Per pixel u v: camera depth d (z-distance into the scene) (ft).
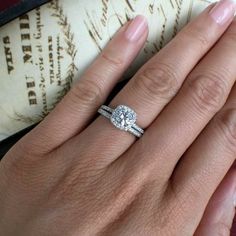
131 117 0.32
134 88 0.33
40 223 0.32
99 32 0.32
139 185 0.32
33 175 0.33
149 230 0.31
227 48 0.34
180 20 0.36
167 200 0.32
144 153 0.32
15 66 0.31
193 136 0.33
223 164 0.34
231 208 0.37
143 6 0.33
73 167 0.33
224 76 0.34
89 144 0.33
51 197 0.32
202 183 0.33
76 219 0.31
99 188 0.32
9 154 0.35
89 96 0.33
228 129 0.33
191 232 0.33
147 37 0.34
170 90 0.33
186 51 0.33
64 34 0.31
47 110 0.35
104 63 0.33
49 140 0.34
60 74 0.33
